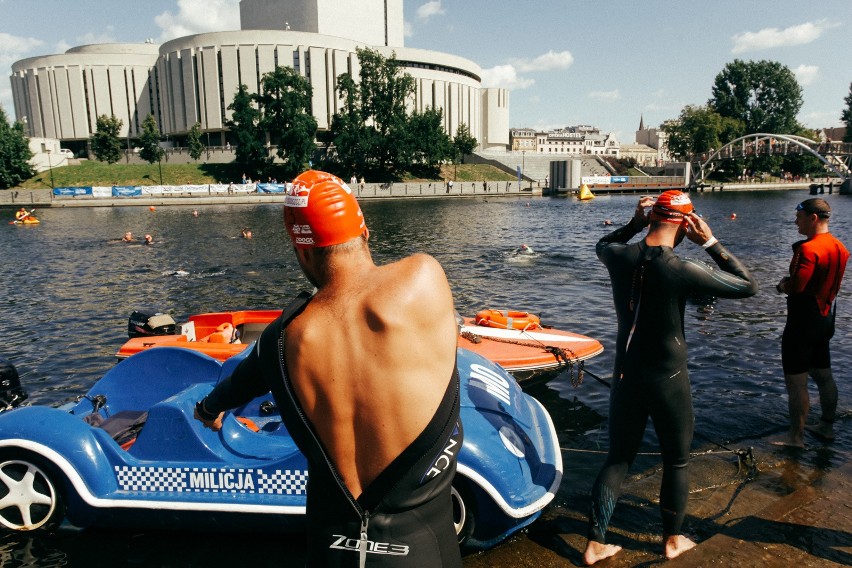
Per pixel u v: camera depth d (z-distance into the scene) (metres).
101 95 101.31
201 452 4.03
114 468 4.13
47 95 102.88
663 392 3.42
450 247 24.53
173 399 4.12
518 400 4.91
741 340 9.51
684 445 3.53
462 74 120.44
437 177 87.56
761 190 93.56
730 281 3.30
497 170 94.50
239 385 1.90
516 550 3.87
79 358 9.60
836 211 42.78
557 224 35.81
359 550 1.58
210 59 91.88
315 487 1.65
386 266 1.66
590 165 105.94
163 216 44.09
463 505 3.80
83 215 46.09
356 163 80.00
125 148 103.56
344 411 1.57
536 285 15.64
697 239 3.47
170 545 4.07
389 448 1.56
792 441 5.31
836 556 3.53
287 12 102.44
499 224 36.03
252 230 32.47
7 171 67.38
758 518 4.00
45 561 3.95
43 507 4.16
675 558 3.59
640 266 3.38
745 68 109.50
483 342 7.71
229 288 15.73
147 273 18.34
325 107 93.88
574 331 10.74
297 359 1.59
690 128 104.81
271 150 83.50
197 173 77.19
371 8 107.00
